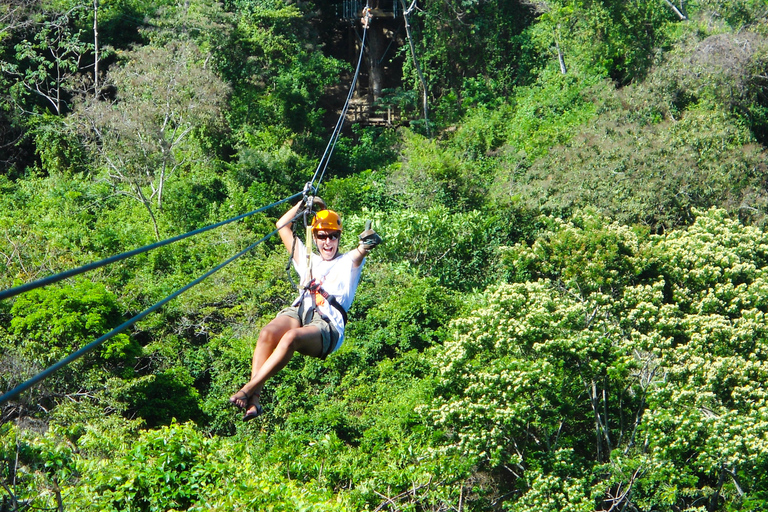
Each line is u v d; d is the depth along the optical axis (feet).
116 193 240.73
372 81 334.03
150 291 191.83
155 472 105.60
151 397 168.96
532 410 145.38
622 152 226.99
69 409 144.66
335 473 135.74
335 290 42.50
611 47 316.19
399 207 253.65
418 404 155.94
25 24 281.54
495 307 156.04
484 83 334.03
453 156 276.21
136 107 235.61
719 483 140.36
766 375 143.43
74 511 96.12
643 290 162.30
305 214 49.60
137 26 311.68
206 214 245.04
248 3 312.50
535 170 240.94
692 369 143.13
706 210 215.72
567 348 146.10
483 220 231.71
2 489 90.12
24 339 155.53
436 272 222.07
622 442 156.46
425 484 131.13
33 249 194.49
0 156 287.89
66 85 281.13
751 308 169.37
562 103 302.45
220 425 166.71
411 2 329.93
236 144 282.56
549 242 194.59
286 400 167.73
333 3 353.92
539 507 130.62
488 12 337.52
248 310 189.06
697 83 263.29
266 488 101.24
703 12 311.68
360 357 183.32
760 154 229.04
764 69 265.34
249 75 293.23
